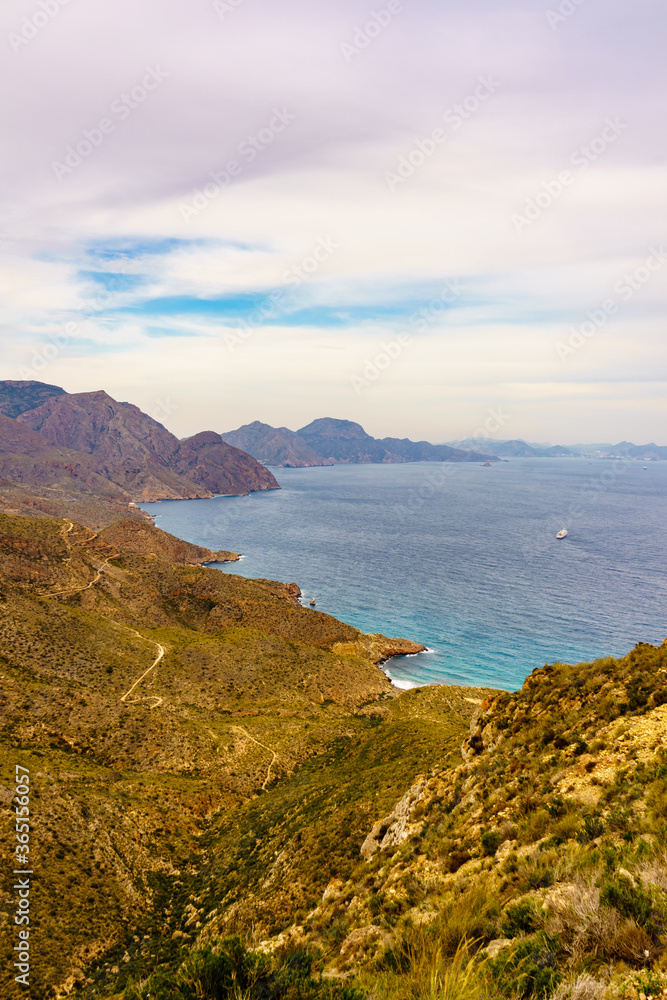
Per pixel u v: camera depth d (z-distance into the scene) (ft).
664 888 21.15
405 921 35.24
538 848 35.01
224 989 25.66
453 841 46.96
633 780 37.50
